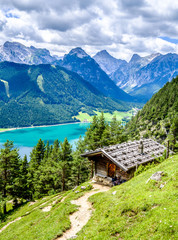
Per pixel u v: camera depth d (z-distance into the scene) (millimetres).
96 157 32125
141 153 30797
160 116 162375
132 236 11094
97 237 12641
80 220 17906
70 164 52000
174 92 180000
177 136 59375
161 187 15125
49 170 56562
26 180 56625
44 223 20484
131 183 21531
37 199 55344
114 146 31984
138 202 14062
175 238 9398
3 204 43469
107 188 27656
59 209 22516
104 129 56312
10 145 49688
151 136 151125
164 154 31719
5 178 49250
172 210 11391
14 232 22391
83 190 28688
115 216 14133
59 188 58969
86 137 57875
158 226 10648
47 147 91375
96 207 18984
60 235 16047
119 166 26547
